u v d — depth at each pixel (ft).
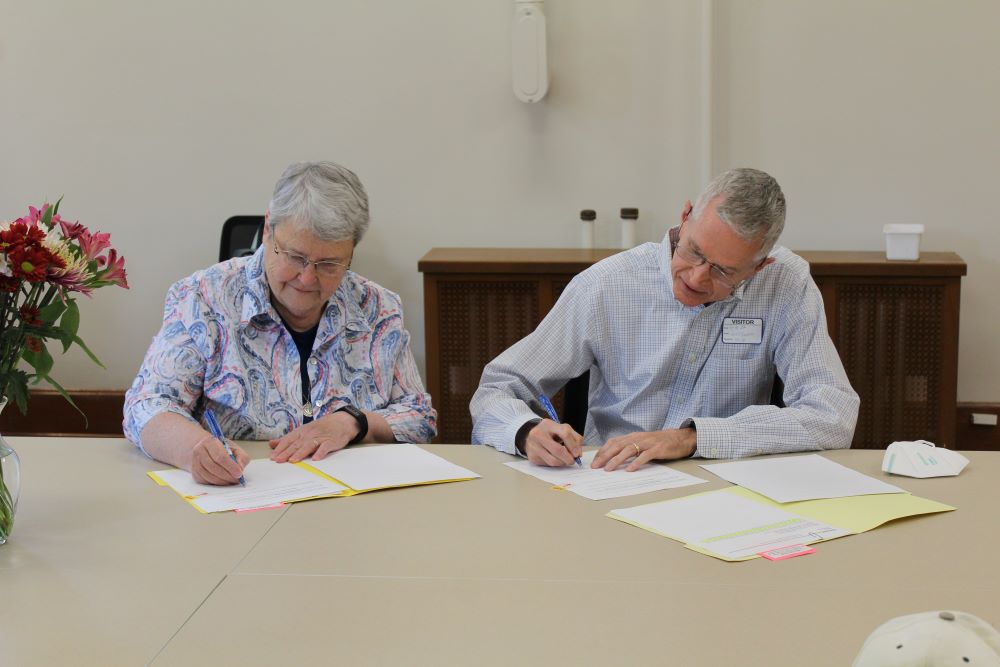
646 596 4.26
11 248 4.50
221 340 6.68
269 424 6.77
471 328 11.69
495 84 12.42
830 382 6.93
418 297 13.01
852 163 12.16
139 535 4.98
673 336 7.25
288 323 6.91
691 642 3.85
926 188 12.12
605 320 7.37
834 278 11.18
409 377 7.27
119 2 12.59
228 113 12.74
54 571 4.54
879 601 4.20
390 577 4.47
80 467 6.10
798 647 3.81
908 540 4.90
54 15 12.67
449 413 11.88
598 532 5.01
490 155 12.60
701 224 6.38
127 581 4.43
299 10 12.46
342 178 6.30
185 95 12.74
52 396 13.12
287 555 4.72
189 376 6.60
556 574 4.49
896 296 11.18
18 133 12.95
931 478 5.84
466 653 3.77
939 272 10.96
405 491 5.65
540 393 7.32
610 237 12.66
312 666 3.68
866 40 11.89
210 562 4.64
